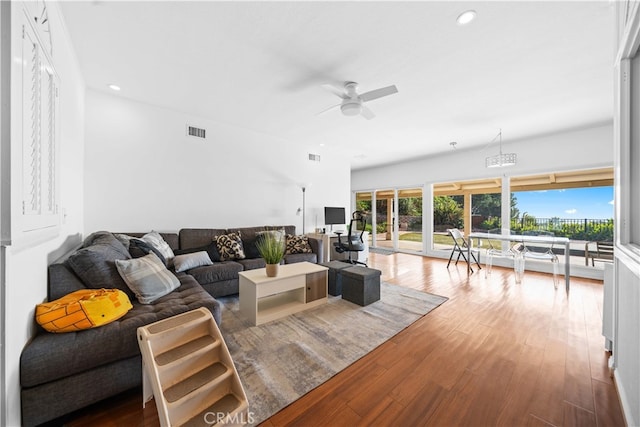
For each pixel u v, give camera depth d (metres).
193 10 1.76
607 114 3.54
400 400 1.50
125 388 1.42
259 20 1.85
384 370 1.77
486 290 3.54
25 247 1.21
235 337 2.20
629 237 1.53
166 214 3.55
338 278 3.30
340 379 1.68
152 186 3.43
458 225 6.00
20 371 1.14
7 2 0.94
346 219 6.14
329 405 1.46
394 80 2.67
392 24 1.88
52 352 1.21
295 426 1.32
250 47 2.17
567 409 1.43
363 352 1.98
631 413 1.30
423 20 1.83
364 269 3.22
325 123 4.02
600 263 4.21
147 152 3.38
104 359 1.33
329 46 2.14
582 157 4.21
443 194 6.28
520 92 2.92
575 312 2.77
